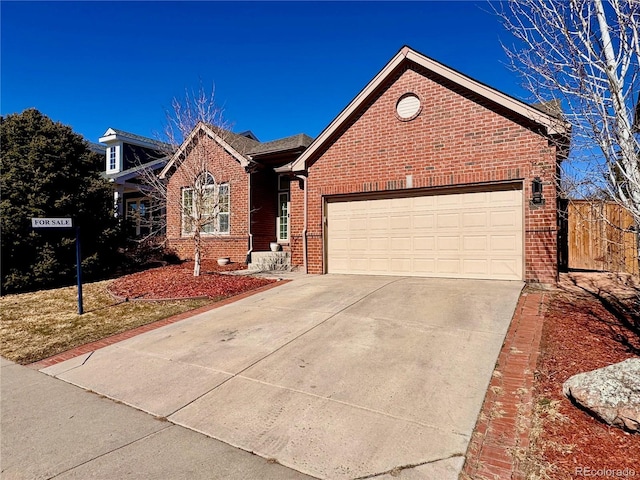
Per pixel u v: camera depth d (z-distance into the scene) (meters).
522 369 3.95
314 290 8.20
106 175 17.67
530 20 4.50
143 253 15.03
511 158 8.18
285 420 3.27
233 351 4.99
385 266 9.85
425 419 3.15
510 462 2.57
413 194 9.48
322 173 10.66
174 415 3.51
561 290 7.12
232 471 2.63
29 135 12.02
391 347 4.70
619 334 4.73
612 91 3.74
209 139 12.94
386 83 9.70
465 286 7.71
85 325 6.82
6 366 5.09
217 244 14.34
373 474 2.52
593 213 5.02
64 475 2.65
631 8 3.84
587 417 3.00
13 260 10.41
